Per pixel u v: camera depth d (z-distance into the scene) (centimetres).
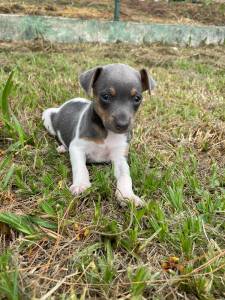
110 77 28
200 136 38
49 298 19
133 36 77
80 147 31
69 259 22
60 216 24
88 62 60
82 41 74
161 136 38
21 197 27
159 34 79
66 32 73
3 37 70
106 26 75
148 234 24
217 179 31
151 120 41
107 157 32
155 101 46
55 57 61
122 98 28
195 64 66
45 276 20
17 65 54
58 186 27
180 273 21
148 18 92
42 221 24
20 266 21
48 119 37
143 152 34
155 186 29
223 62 68
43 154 33
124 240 23
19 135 32
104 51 69
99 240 23
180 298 20
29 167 30
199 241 24
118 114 28
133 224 24
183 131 39
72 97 44
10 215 23
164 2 106
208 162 34
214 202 28
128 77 28
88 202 27
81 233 24
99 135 31
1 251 22
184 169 31
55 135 36
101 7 95
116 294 19
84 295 19
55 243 23
